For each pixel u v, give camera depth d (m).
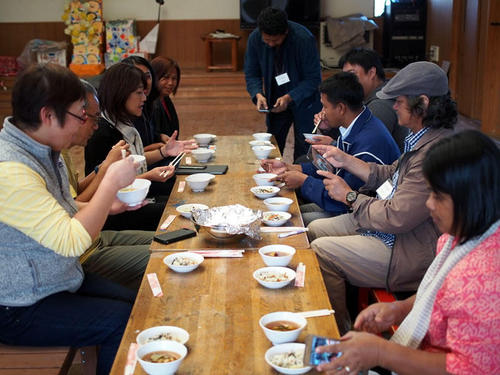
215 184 3.25
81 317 2.08
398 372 1.49
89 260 2.70
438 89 2.45
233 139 4.54
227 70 10.45
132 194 2.32
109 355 2.11
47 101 1.97
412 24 9.92
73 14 9.77
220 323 1.80
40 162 2.05
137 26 10.41
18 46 10.43
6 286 2.04
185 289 2.02
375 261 2.63
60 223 1.92
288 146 7.43
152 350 1.63
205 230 2.44
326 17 10.18
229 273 2.13
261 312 1.86
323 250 2.71
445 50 9.40
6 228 1.97
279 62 5.08
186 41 10.58
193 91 9.90
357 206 2.60
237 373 1.56
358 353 1.49
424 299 1.61
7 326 2.07
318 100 5.11
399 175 2.57
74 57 9.80
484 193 1.41
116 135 3.47
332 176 2.71
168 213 2.77
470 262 1.43
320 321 1.80
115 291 2.34
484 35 8.30
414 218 2.42
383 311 1.83
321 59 10.14
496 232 1.44
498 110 7.58
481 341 1.37
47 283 2.08
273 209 2.75
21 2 10.29
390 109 3.77
